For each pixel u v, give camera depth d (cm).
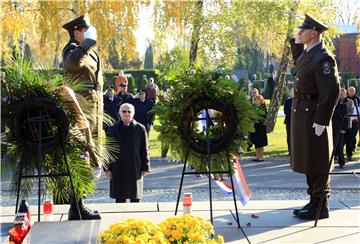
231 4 2105
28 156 600
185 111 646
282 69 2297
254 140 1589
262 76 4406
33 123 588
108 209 762
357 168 1450
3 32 1927
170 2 2059
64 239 422
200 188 1204
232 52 2119
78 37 687
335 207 775
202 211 752
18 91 594
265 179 1322
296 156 724
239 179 717
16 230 475
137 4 2047
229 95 646
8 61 618
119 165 827
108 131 832
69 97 598
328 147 705
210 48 2092
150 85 1570
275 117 2333
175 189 1196
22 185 618
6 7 1934
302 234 652
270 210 759
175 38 2106
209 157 630
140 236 436
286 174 1388
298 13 2161
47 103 582
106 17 2017
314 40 710
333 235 648
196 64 664
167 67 709
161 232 451
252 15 2133
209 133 655
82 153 618
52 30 1986
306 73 705
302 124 712
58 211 730
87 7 2019
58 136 590
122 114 832
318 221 704
